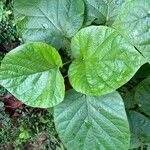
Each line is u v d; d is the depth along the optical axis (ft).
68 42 1.27
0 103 1.62
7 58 1.14
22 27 1.28
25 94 1.16
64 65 1.31
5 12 1.51
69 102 1.22
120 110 1.18
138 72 1.34
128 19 1.11
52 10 1.25
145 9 1.10
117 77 1.09
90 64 1.13
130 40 1.11
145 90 1.30
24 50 1.14
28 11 1.27
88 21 1.27
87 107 1.21
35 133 1.62
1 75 1.15
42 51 1.15
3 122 1.64
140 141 1.33
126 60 1.08
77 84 1.12
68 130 1.22
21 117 1.63
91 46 1.13
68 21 1.25
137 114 1.31
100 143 1.21
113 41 1.09
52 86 1.16
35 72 1.16
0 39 1.59
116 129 1.19
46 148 1.64
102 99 1.19
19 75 1.15
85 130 1.22
